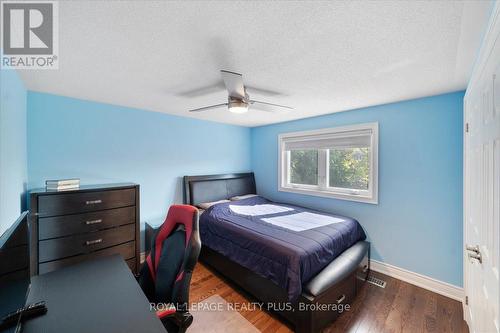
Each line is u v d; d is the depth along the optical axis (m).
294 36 1.27
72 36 1.27
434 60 1.55
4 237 0.73
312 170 3.61
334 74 1.81
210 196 3.70
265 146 4.26
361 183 3.02
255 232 2.27
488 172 1.18
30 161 2.28
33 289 1.14
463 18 1.10
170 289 1.36
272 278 1.90
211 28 1.20
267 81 1.96
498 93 0.99
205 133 3.80
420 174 2.45
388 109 2.66
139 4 1.01
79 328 0.88
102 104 2.74
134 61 1.59
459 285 2.21
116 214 2.47
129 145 2.97
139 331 0.87
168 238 1.58
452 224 2.25
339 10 1.05
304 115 3.34
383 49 1.41
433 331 1.80
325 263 1.97
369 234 2.85
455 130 2.22
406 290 2.37
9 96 1.55
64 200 2.16
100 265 1.42
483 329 1.33
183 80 1.97
